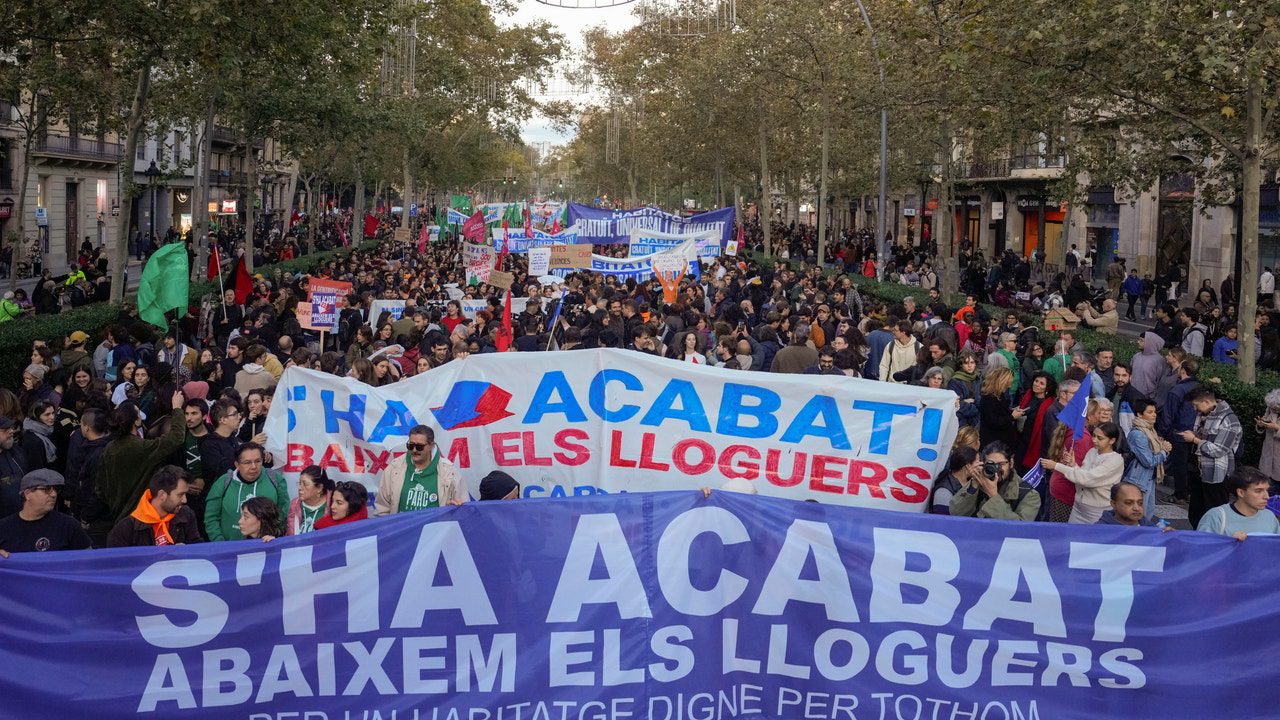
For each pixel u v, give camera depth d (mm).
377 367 12273
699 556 6199
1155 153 24844
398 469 8016
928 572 6168
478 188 125500
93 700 5793
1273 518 7285
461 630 6098
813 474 8180
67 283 30328
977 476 7613
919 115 24812
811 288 23719
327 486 8312
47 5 18906
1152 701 6184
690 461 8305
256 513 7012
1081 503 8414
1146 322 34844
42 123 31578
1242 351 14562
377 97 40344
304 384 8891
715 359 14266
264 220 70000
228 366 13391
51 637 5746
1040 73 16781
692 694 6223
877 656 6203
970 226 65000
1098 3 15797
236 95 32719
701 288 21953
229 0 19625
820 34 33750
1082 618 6160
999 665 6184
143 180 62781
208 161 33125
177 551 5852
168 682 5867
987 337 17953
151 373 12383
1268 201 36250
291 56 22875
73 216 56750
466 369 8641
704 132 49250
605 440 8414
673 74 51438
